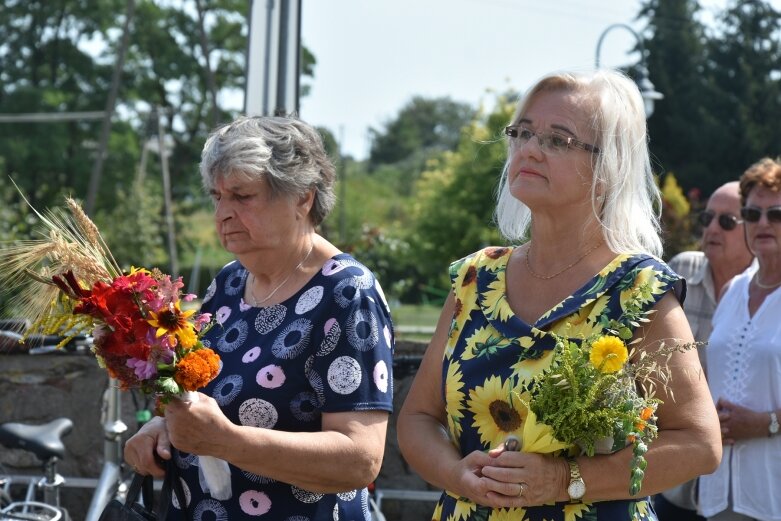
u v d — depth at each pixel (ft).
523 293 8.05
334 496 8.36
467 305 8.27
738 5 130.72
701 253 14.84
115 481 13.51
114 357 7.41
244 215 8.21
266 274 8.59
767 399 11.55
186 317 7.38
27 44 108.27
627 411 6.92
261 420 8.11
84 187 101.91
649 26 130.11
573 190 7.77
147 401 14.52
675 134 124.06
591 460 7.29
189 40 113.80
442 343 8.50
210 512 8.31
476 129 89.56
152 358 7.29
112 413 14.12
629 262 7.61
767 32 130.11
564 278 7.88
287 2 17.19
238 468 8.20
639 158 7.94
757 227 12.05
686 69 128.36
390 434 15.99
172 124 114.83
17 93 102.17
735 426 11.50
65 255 8.00
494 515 7.73
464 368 7.97
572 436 7.07
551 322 7.64
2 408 16.17
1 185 75.72
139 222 88.53
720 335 12.21
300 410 8.13
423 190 100.37
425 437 8.26
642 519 7.63
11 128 100.89
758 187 12.06
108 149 105.29
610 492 7.27
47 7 108.17
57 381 16.22
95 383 16.26
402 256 46.80
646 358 7.22
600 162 7.75
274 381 8.12
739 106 123.85
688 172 121.70
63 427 13.50
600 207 7.86
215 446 7.54
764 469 11.41
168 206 94.63
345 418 8.00
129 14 82.43
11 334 13.07
